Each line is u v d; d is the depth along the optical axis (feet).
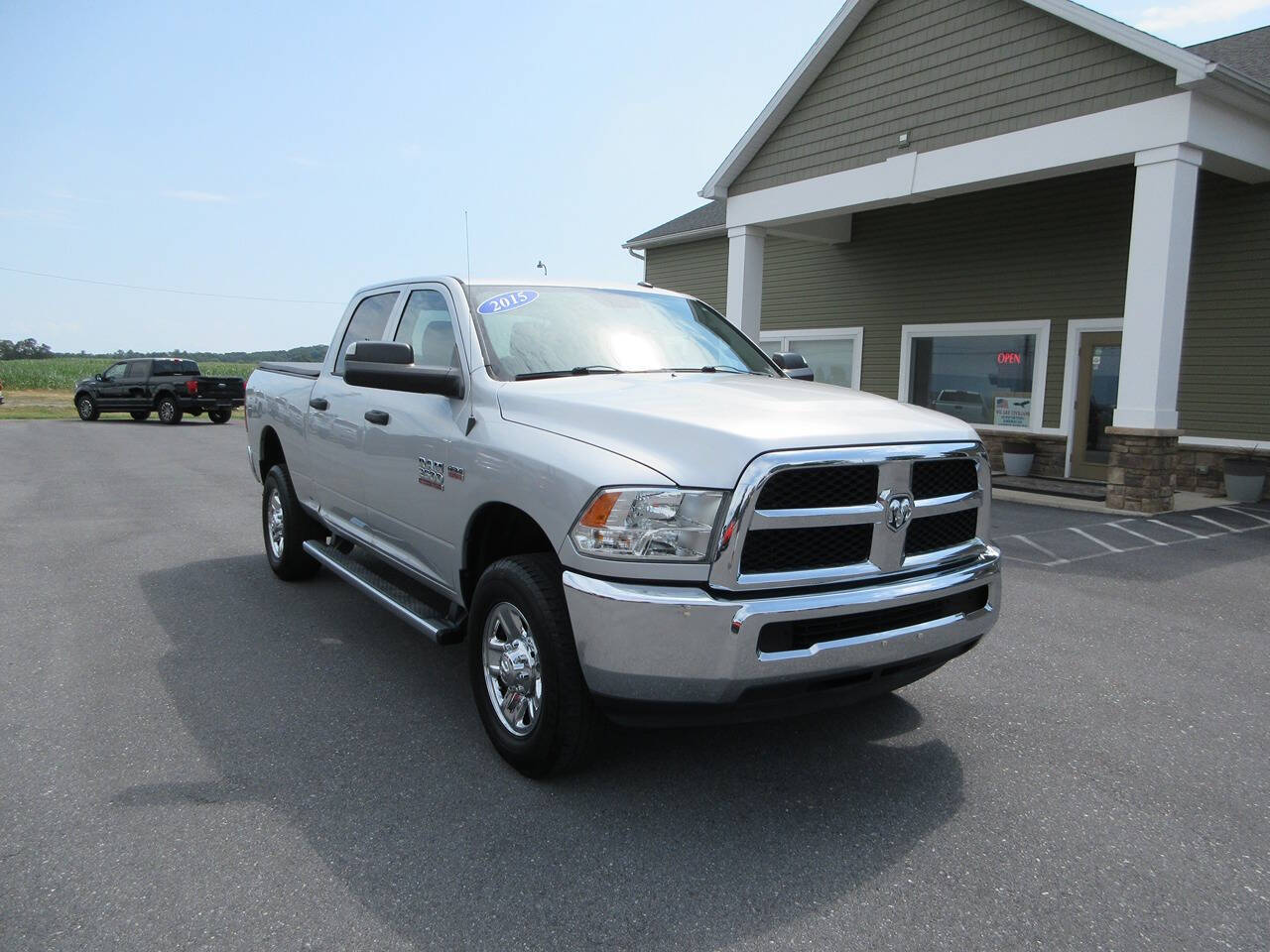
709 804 10.41
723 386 12.14
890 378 50.83
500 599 11.05
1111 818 10.20
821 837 9.71
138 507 31.94
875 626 10.02
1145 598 20.03
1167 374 31.27
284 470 19.98
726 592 9.22
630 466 9.61
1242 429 36.45
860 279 52.08
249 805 10.23
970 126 36.14
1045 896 8.64
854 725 12.84
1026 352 44.14
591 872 8.97
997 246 44.83
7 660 15.05
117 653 15.52
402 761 11.46
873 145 40.06
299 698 13.55
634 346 14.01
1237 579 21.88
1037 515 32.01
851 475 9.84
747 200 46.24
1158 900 8.59
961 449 10.77
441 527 12.62
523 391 11.69
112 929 7.91
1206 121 30.17
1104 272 40.52
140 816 9.93
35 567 21.99
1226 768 11.55
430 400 13.24
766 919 8.23
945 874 9.02
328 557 16.99
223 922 8.05
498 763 11.45
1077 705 13.64
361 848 9.36
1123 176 39.52
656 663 9.24
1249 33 45.65
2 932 7.84
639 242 65.41
